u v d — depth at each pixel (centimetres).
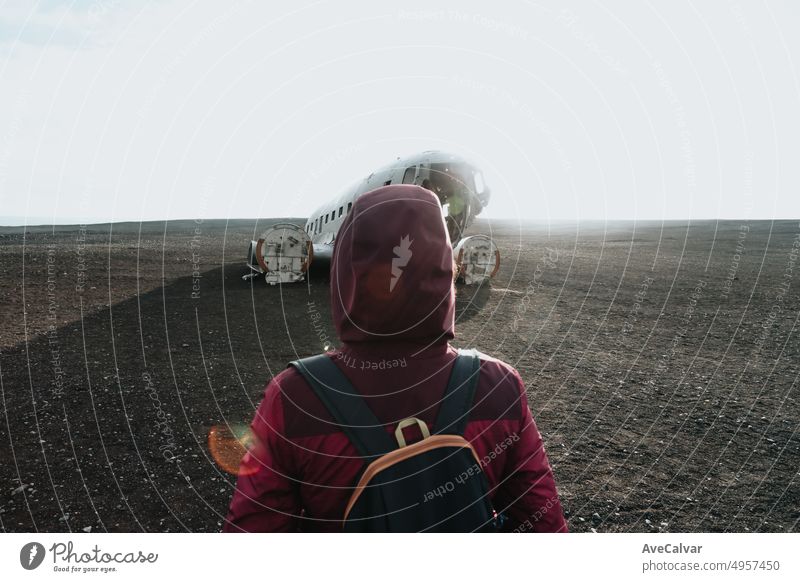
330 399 101
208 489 329
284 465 103
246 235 4228
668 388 548
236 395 500
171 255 2231
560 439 418
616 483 350
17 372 561
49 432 409
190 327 798
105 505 310
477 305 1031
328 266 1421
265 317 877
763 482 353
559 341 754
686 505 324
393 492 96
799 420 463
